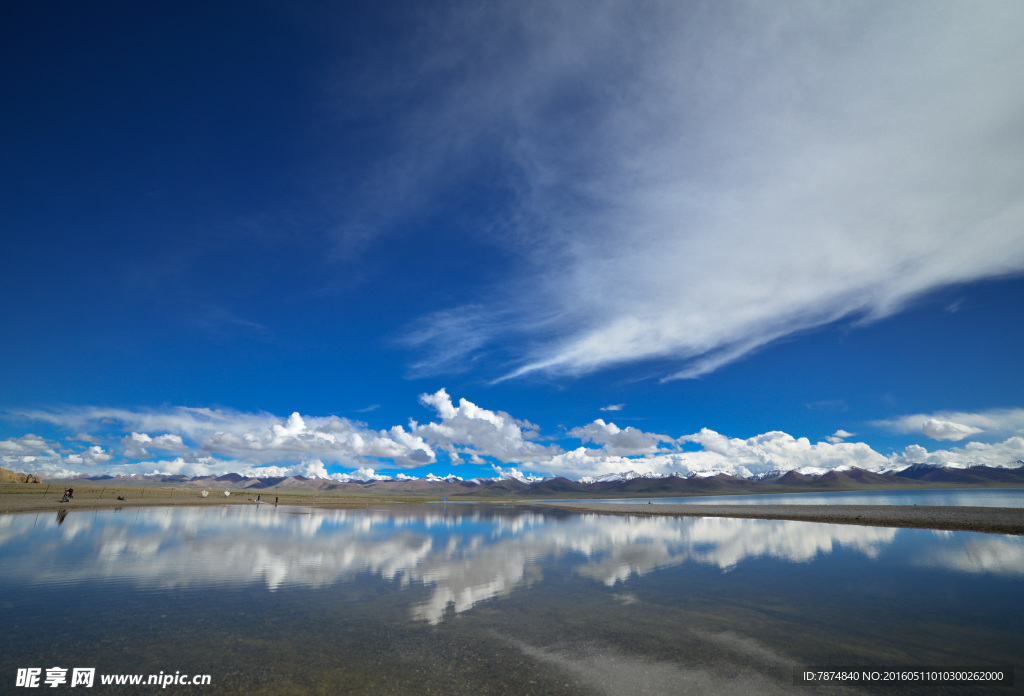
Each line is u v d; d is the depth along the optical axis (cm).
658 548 3366
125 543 3155
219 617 1589
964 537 3778
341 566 2533
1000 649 1334
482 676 1142
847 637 1438
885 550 3162
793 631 1493
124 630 1443
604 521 6138
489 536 4156
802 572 2450
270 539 3584
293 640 1378
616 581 2231
